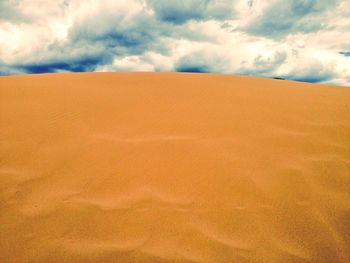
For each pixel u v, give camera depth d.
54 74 7.01
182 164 2.49
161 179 2.28
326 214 1.86
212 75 7.35
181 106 3.98
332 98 4.40
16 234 1.69
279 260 1.54
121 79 6.26
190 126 3.29
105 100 4.30
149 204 1.97
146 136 3.04
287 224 1.79
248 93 4.69
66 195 2.06
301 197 2.03
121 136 3.05
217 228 1.76
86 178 2.29
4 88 4.75
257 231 1.74
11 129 3.19
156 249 1.60
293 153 2.64
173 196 2.06
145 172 2.38
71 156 2.63
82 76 6.62
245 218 1.84
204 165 2.46
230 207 1.95
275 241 1.67
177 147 2.79
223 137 2.98
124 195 2.08
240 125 3.29
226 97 4.41
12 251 1.57
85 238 1.67
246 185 2.17
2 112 3.68
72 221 1.80
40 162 2.52
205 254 1.57
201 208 1.94
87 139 2.97
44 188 2.14
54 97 4.39
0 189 2.11
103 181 2.25
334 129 3.11
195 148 2.76
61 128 3.25
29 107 3.90
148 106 4.01
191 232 1.72
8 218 1.81
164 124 3.36
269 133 3.06
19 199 2.00
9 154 2.64
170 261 1.51
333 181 2.20
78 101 4.22
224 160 2.53
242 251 1.59
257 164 2.45
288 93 4.76
